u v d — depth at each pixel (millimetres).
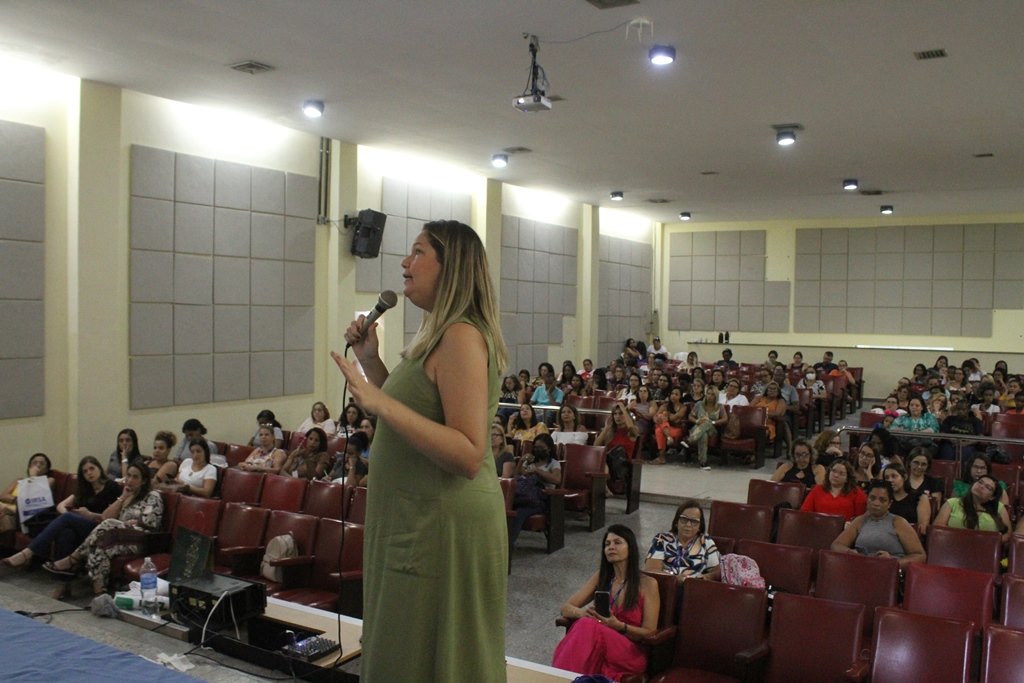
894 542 4820
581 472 7477
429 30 5816
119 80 7262
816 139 9109
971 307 15547
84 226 7219
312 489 5895
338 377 9797
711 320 17734
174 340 8031
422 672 1472
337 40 6086
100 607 4285
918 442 7895
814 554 4578
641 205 15086
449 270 1519
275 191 9031
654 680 3541
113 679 2264
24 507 5973
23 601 5211
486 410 1457
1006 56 6109
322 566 4805
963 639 3113
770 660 3502
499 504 1555
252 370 8828
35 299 7066
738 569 4340
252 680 3293
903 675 3158
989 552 4641
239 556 4918
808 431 11312
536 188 13180
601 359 15930
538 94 5965
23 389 6984
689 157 10297
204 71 6945
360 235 9625
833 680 3348
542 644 4727
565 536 7141
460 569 1481
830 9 5230
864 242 16406
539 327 13867
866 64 6367
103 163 7348
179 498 5613
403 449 1507
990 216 15406
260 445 7879
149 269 7805
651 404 10227
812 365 15859
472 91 7410
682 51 6129
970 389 11453
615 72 6695
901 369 16047
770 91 7188
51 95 7184
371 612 1535
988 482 5230
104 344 7383
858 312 16438
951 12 5250
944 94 7199
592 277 15188
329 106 8078
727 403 10727
